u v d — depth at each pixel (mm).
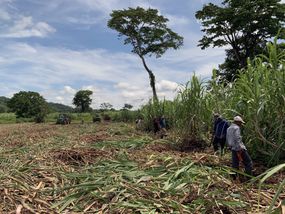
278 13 24938
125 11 36438
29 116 78625
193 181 5895
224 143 8914
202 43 28281
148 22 37250
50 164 8289
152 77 38625
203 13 27344
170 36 38375
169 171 6809
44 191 6074
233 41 27234
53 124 37938
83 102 92500
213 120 9812
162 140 11328
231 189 5535
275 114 7316
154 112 17047
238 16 25000
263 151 7340
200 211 4754
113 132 16781
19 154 10164
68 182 6680
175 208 4898
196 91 10469
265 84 7406
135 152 9695
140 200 5230
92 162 8562
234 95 8953
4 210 5219
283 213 3143
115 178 6398
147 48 38094
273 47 7309
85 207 5285
